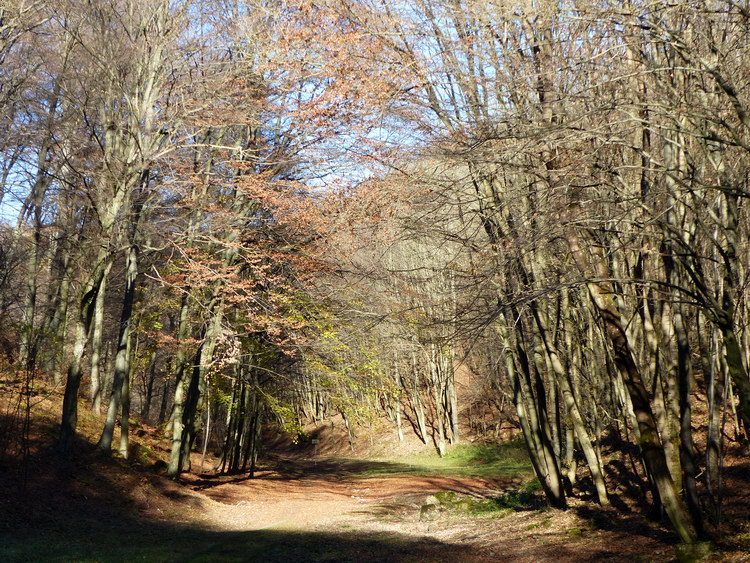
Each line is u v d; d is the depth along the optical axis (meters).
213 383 24.56
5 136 18.42
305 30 12.30
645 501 12.34
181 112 18.97
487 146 8.95
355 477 31.58
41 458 16.83
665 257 9.27
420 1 9.95
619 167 7.85
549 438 13.89
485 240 10.42
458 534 13.90
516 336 13.85
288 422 24.50
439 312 12.43
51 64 18.50
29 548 10.98
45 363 25.33
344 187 17.30
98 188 18.05
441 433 39.28
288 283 21.61
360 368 22.72
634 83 8.86
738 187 7.10
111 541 12.52
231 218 19.47
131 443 23.55
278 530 15.16
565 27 8.96
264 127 20.88
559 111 8.33
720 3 7.96
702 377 17.20
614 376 13.23
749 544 7.93
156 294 24.69
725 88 6.79
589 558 9.45
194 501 18.59
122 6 18.70
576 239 9.26
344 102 13.70
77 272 23.25
